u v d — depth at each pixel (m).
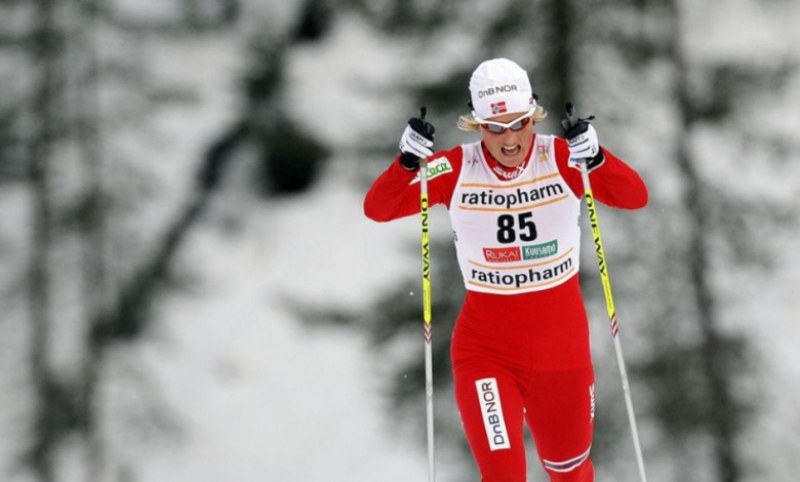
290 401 76.56
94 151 59.41
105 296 61.59
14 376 61.19
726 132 45.97
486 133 19.45
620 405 46.22
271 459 71.94
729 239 46.34
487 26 45.41
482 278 20.92
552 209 20.47
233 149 94.75
